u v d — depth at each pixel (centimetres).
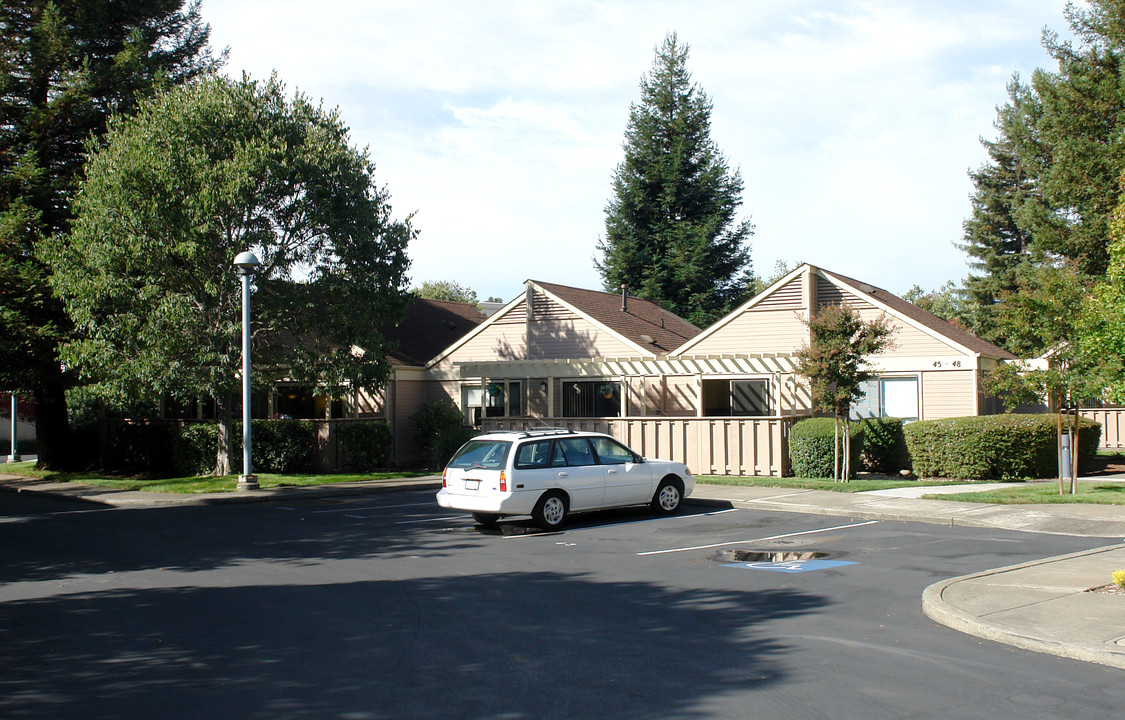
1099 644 761
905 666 739
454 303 4128
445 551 1366
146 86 2920
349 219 2488
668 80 5769
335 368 2470
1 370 2689
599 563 1241
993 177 5369
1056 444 2172
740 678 712
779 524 1598
